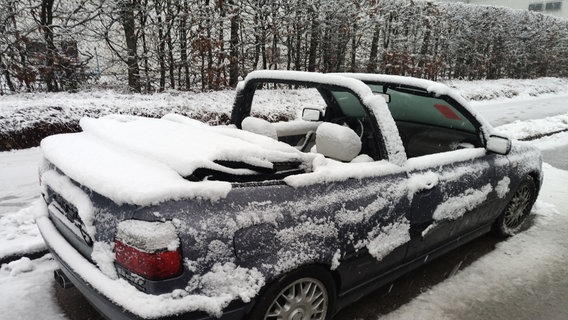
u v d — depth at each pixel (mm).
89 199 2068
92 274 2016
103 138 2602
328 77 3010
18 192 4715
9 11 7277
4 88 7680
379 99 2902
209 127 2898
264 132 3334
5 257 3244
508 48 19062
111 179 1967
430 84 3377
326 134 2859
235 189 2094
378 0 12016
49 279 3107
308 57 11453
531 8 34250
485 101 15055
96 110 6984
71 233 2268
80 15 8031
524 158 4207
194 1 8719
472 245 4160
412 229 2955
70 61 7871
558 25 21266
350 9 11180
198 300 1868
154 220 1818
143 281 1812
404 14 13797
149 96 8375
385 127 2863
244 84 3609
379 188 2705
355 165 2693
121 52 8750
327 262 2383
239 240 2000
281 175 2361
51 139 2764
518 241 4281
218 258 1932
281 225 2170
